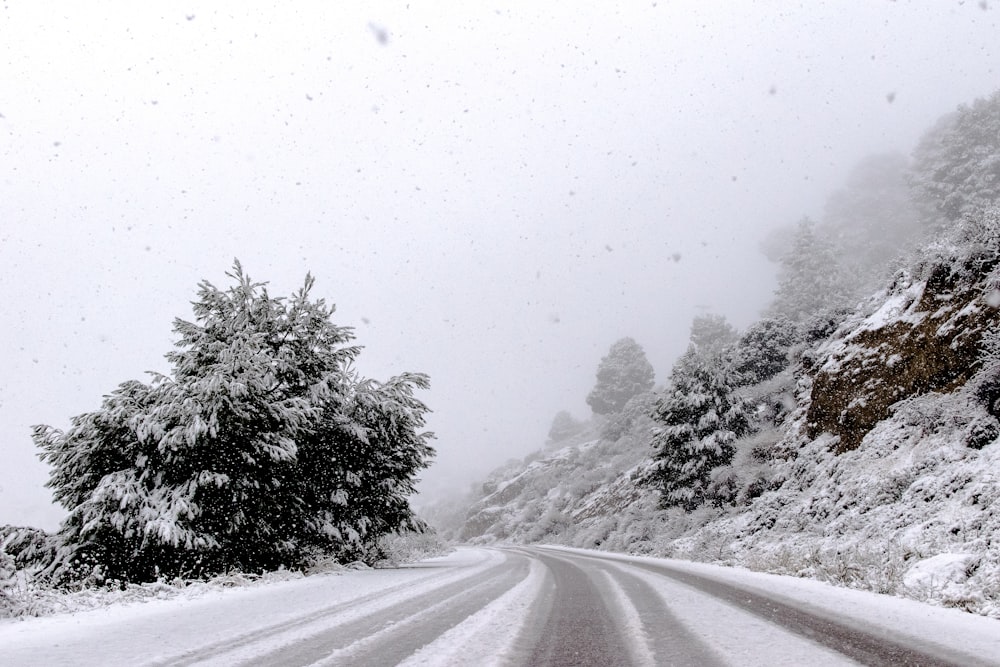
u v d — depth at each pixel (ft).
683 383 82.64
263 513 44.11
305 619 20.34
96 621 21.30
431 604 23.67
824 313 86.69
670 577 36.29
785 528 53.26
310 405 47.98
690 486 79.25
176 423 42.63
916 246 59.82
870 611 21.17
